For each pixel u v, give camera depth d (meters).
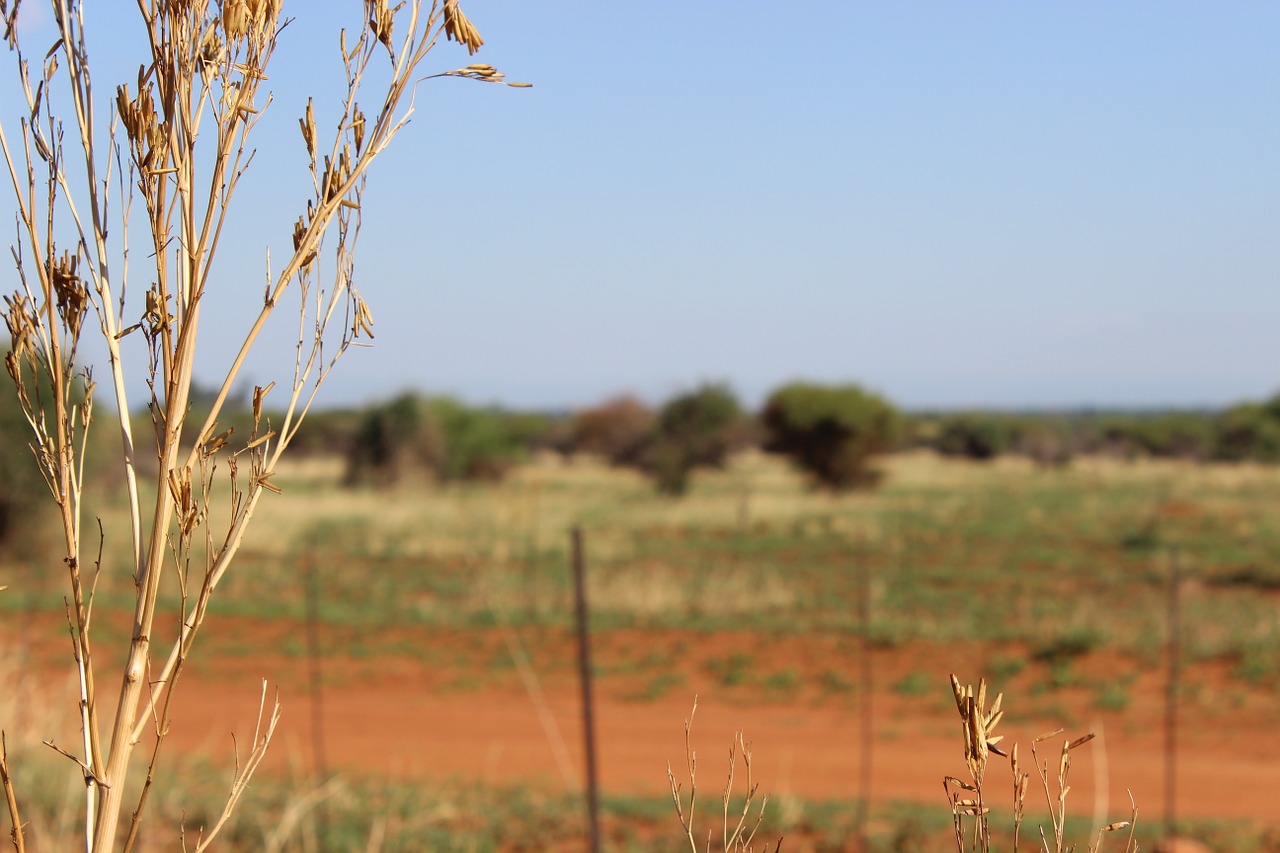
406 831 6.67
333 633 14.20
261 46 1.42
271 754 9.26
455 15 1.50
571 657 13.20
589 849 6.28
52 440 1.34
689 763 1.55
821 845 6.87
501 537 22.50
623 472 42.56
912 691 11.69
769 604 15.43
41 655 11.77
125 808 5.98
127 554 15.82
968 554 20.53
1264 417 46.00
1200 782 8.71
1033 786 8.51
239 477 1.41
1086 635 12.75
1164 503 28.72
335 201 1.46
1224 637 12.89
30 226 1.36
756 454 51.69
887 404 33.88
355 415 36.66
